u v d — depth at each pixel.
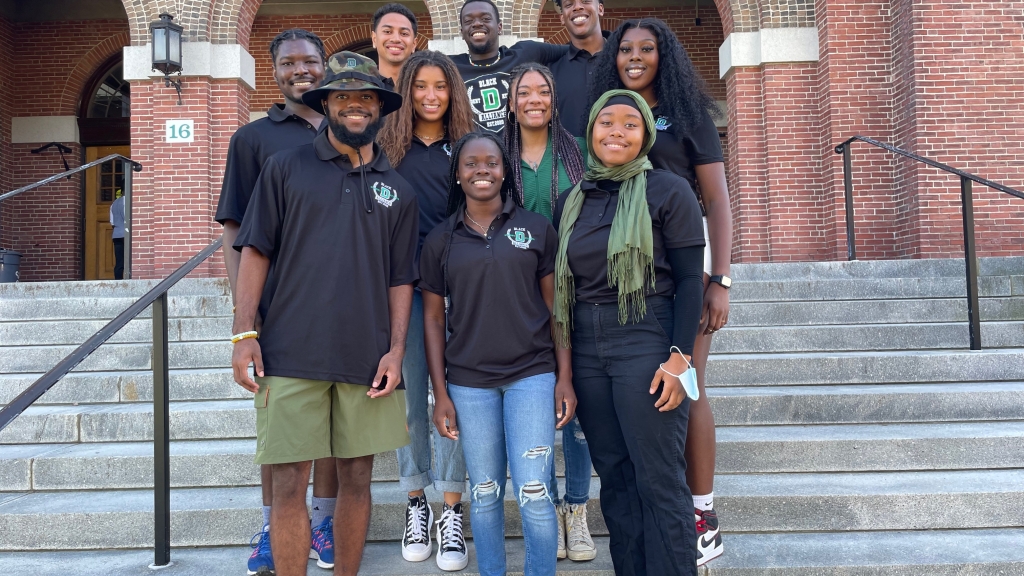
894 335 4.48
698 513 2.59
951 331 4.48
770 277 5.89
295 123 2.83
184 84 8.23
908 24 7.64
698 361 2.53
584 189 2.36
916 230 7.52
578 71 3.27
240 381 2.16
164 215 8.16
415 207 2.42
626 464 2.34
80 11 11.40
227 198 2.60
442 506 2.96
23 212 11.16
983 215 7.45
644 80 2.57
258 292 2.24
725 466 3.28
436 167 2.81
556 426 2.35
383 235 2.31
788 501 2.92
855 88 7.98
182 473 3.30
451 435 2.37
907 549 2.71
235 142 2.71
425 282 2.46
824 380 4.02
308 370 2.16
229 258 2.59
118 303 5.21
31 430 3.68
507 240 2.33
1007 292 5.23
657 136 2.53
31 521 2.96
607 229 2.28
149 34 8.26
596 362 2.29
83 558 2.87
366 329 2.23
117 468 3.33
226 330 4.71
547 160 2.70
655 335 2.23
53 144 11.27
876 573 2.58
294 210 2.22
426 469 2.74
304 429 2.17
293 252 2.21
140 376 4.09
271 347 2.20
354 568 2.30
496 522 2.35
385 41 3.25
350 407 2.24
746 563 2.60
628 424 2.21
